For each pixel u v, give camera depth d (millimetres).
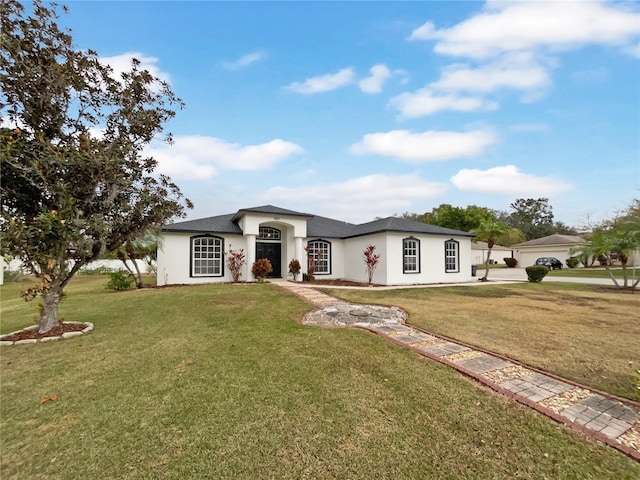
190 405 3305
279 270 18625
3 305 10664
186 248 15352
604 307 9023
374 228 17109
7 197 5762
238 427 2910
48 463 2463
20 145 5418
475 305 9281
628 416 3168
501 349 5133
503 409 3254
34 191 5949
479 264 42156
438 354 4934
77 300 9906
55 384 3854
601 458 2523
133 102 7020
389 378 3980
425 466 2416
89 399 3465
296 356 4734
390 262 15719
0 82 5586
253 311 8000
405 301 10016
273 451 2580
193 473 2334
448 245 17906
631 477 2314
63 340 5734
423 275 16750
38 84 5840
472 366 4438
